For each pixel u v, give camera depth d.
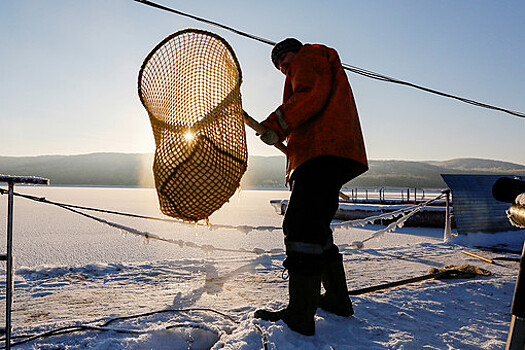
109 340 2.09
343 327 2.30
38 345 2.09
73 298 3.20
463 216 7.32
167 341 2.22
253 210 23.02
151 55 1.88
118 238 9.59
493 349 2.10
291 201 2.12
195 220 1.88
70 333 2.24
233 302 3.06
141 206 23.66
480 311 2.80
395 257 5.56
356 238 10.16
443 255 5.77
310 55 2.11
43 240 9.16
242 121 1.86
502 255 5.78
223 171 1.78
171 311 2.64
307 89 2.03
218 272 4.32
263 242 9.07
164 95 1.90
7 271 1.77
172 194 1.78
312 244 2.05
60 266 4.39
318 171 2.08
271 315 2.26
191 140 1.75
